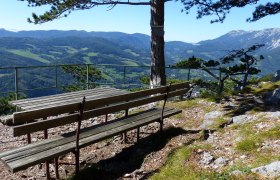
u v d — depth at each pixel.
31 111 4.87
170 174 5.40
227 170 5.09
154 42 14.09
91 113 5.87
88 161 6.67
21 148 5.22
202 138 7.05
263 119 7.43
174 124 9.07
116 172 6.06
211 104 10.71
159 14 13.80
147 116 7.56
